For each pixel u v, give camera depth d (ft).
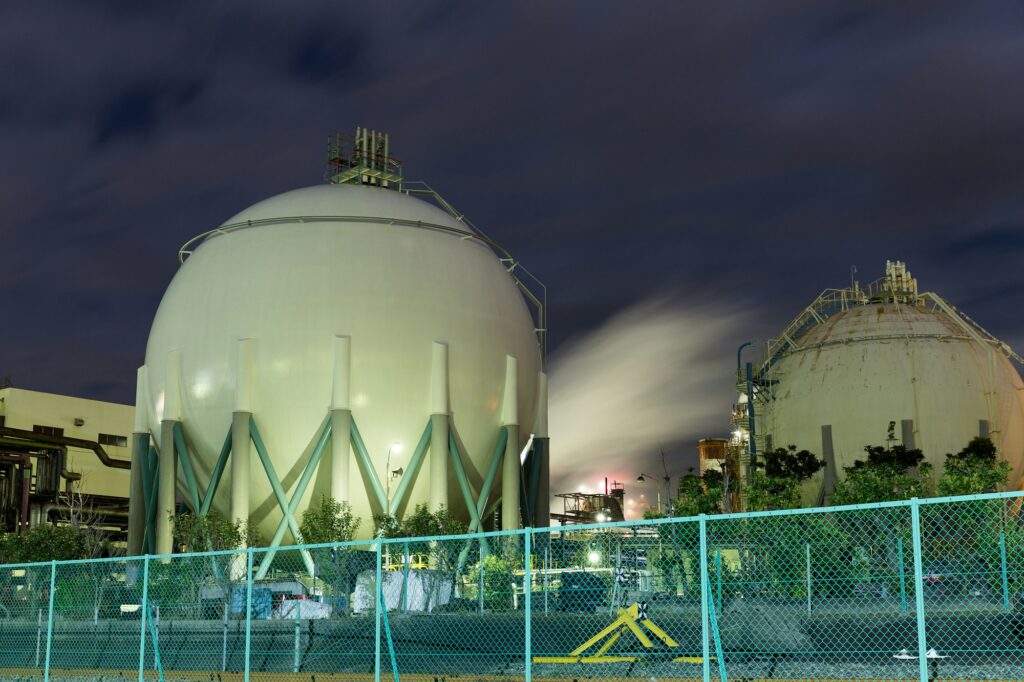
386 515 193.06
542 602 112.47
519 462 224.12
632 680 68.23
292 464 206.18
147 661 91.97
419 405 209.77
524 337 232.12
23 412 359.05
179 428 213.66
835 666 75.05
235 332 210.59
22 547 238.89
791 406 349.41
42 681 81.30
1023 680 67.92
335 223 222.07
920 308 358.84
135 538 225.35
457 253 226.99
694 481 282.56
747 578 93.09
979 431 329.93
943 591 93.45
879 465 278.67
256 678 75.61
